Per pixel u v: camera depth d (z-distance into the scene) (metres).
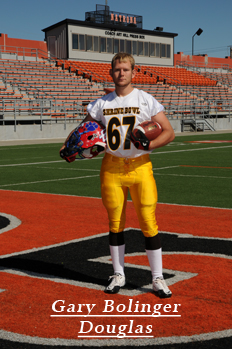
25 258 4.49
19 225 5.98
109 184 3.52
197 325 2.89
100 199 7.86
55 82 31.62
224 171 11.70
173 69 44.66
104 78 35.19
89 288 3.62
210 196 8.09
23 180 10.32
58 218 6.39
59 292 3.54
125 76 3.38
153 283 3.46
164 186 9.27
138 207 3.48
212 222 6.05
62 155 3.55
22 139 25.44
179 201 7.62
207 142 23.03
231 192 8.51
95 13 41.09
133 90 3.48
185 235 5.36
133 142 3.32
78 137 3.44
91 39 39.56
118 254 3.59
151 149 3.34
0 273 4.03
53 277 3.90
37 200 7.81
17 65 31.95
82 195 8.30
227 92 43.53
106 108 3.46
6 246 4.96
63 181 10.12
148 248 3.48
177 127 33.84
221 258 4.42
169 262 4.30
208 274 3.93
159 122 3.45
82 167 12.88
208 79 45.09
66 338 2.75
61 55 38.97
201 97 40.50
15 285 3.71
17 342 2.70
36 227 5.86
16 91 28.23
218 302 3.28
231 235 5.34
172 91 38.78
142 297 3.41
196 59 51.12
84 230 5.66
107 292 3.50
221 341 2.67
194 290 3.54
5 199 7.94
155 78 39.47
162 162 13.90
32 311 3.16
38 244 5.02
